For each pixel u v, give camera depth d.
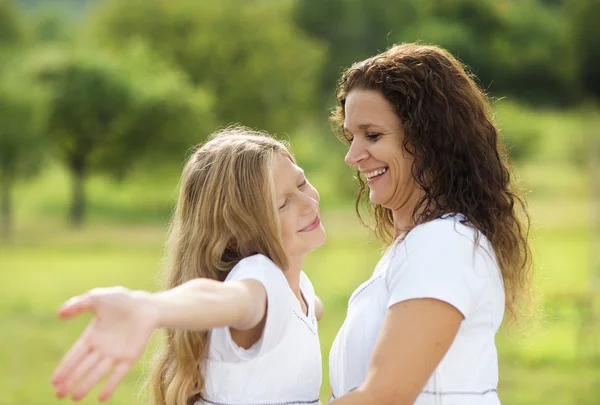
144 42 90.44
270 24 93.94
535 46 112.56
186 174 4.51
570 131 89.25
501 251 4.13
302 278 4.92
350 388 4.17
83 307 2.92
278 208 4.42
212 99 85.06
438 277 3.80
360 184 5.21
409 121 4.10
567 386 15.93
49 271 38.06
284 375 4.21
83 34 104.81
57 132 69.56
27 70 71.19
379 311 4.08
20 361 20.11
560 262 33.75
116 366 2.94
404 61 4.18
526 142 75.50
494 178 4.19
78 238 54.25
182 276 4.41
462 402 3.96
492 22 118.56
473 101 4.22
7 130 57.50
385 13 114.81
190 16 91.62
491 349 4.11
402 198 4.28
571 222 46.06
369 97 4.18
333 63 112.12
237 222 4.27
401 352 3.72
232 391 4.18
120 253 45.22
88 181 83.56
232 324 3.55
